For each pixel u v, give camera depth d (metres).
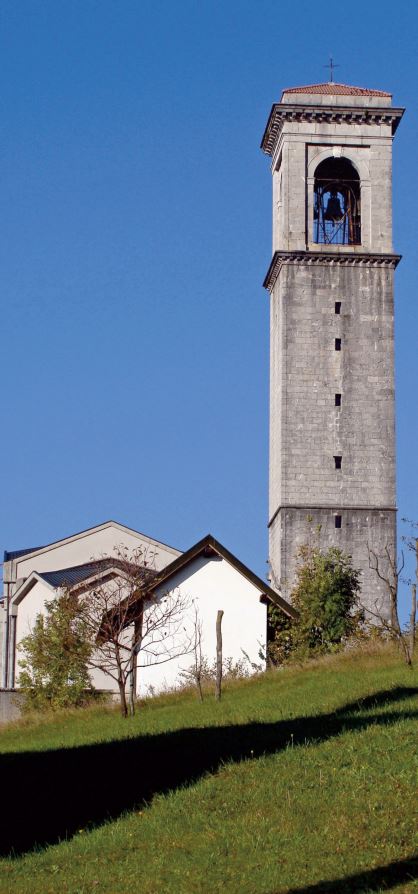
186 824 26.45
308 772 28.89
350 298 86.69
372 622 81.06
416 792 26.56
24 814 28.75
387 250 87.25
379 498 84.56
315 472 84.75
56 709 58.03
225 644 61.97
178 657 61.84
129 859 24.94
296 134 88.31
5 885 24.12
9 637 77.31
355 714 34.78
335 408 85.56
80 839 26.41
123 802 28.83
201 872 23.58
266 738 32.88
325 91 88.62
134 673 56.06
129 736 36.91
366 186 88.00
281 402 85.81
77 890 23.53
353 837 24.36
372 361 86.25
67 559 83.50
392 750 29.75
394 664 47.81
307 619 66.25
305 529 83.69
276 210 91.94
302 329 86.25
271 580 85.69
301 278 86.69
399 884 21.81
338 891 21.84
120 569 66.94
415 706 35.09
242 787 28.38
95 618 65.88
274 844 24.50
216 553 62.47
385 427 85.56
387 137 88.62
